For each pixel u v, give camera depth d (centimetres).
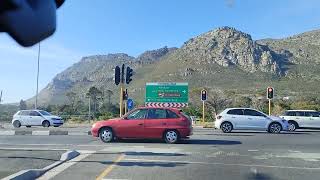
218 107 5953
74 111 7006
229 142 2095
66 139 2198
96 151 1623
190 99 6875
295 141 2192
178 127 2011
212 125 3850
